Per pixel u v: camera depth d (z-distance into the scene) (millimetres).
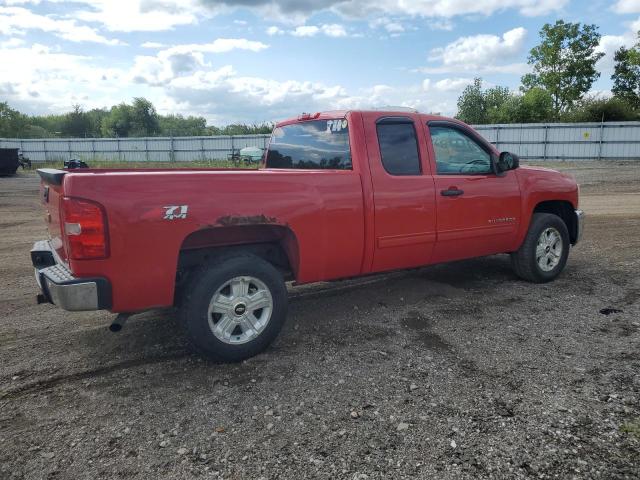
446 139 4992
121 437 2865
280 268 4309
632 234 8789
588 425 2846
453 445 2701
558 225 5793
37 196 17688
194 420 3023
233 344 3730
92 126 87812
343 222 4184
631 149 31797
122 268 3283
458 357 3816
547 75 49375
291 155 5176
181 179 3449
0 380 3596
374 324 4570
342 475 2486
